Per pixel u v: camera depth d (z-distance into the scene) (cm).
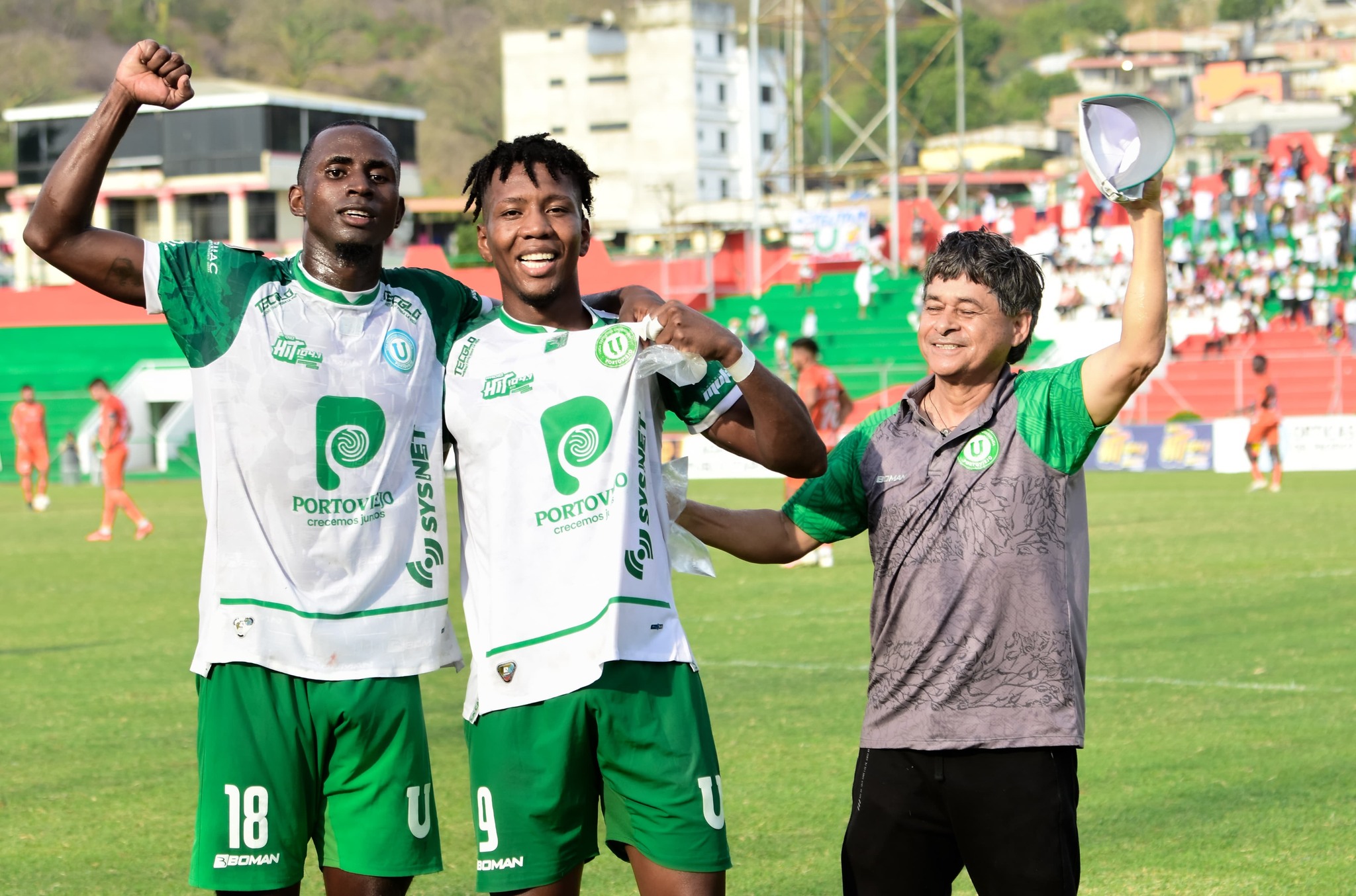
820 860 477
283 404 338
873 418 358
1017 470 329
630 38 7019
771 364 3531
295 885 341
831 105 3988
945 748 324
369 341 347
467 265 4650
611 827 339
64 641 975
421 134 10806
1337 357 2717
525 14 11494
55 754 642
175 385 3384
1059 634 325
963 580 327
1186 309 3284
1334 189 3450
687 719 334
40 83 10325
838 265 4084
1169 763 589
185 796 569
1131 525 1631
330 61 11462
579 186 346
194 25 11556
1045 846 320
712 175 7044
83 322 4219
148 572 1398
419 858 346
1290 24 8369
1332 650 843
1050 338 3266
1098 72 7906
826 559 1387
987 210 3894
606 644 326
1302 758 592
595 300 362
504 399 340
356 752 341
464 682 816
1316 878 448
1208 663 809
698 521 374
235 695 336
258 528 339
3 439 3428
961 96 4000
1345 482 2269
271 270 350
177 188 4878
